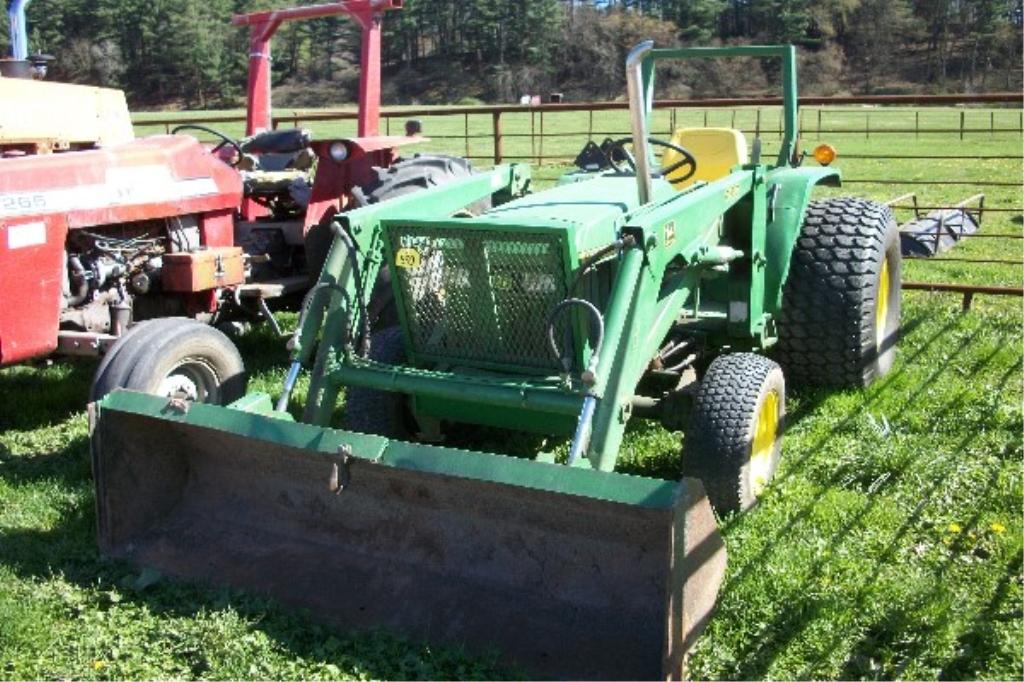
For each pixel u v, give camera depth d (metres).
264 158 7.08
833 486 4.30
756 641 3.23
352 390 4.36
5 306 4.44
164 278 5.11
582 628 3.14
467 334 3.96
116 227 5.05
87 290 4.90
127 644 3.19
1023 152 20.53
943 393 5.35
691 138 5.55
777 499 4.15
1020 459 4.52
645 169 3.78
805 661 3.12
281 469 3.63
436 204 4.43
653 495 2.78
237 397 4.66
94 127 5.38
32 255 4.51
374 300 4.78
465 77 62.97
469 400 3.73
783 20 64.38
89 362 6.39
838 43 65.06
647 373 4.65
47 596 3.45
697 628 2.95
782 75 5.40
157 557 3.63
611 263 3.97
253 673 3.03
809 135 23.25
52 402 5.67
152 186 5.09
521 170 5.20
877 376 5.57
